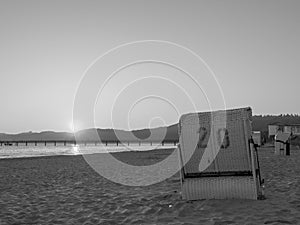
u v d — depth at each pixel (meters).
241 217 6.53
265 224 5.99
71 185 12.97
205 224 6.25
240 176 7.91
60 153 56.06
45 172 18.95
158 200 8.89
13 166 24.38
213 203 7.69
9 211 8.24
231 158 7.88
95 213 7.84
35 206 8.86
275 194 8.64
